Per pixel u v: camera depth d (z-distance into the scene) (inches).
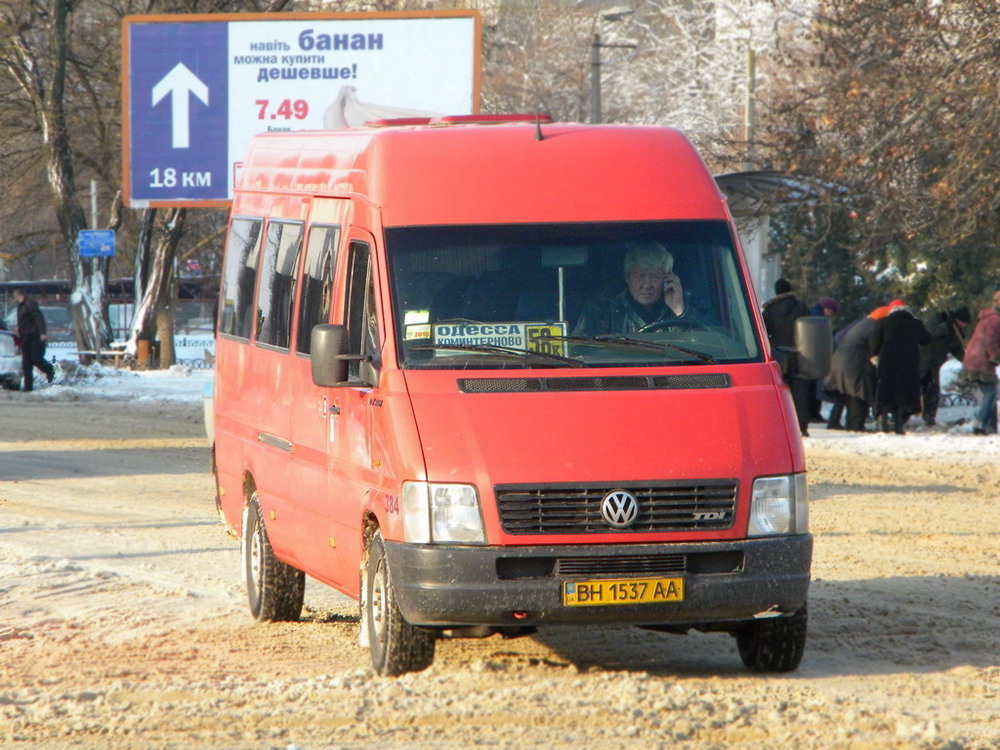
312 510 1325.0
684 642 1342.3
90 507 2325.3
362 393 1192.8
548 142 1273.4
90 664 1249.4
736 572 1101.1
